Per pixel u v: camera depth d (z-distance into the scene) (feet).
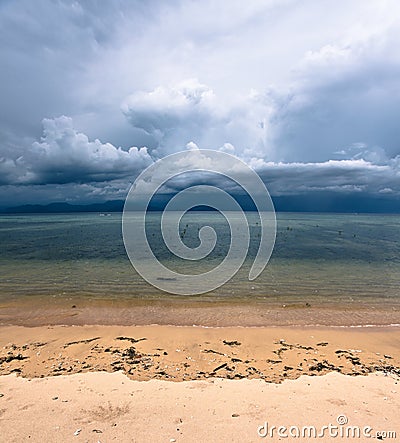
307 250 108.06
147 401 20.45
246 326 38.75
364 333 36.27
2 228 210.38
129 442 16.22
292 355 29.78
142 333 35.24
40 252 99.66
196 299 50.08
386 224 282.36
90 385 22.86
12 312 43.39
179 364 27.37
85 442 16.16
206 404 20.13
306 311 44.68
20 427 17.38
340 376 25.09
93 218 335.67
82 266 76.95
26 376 24.67
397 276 67.97
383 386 23.17
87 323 39.29
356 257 93.81
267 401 20.62
